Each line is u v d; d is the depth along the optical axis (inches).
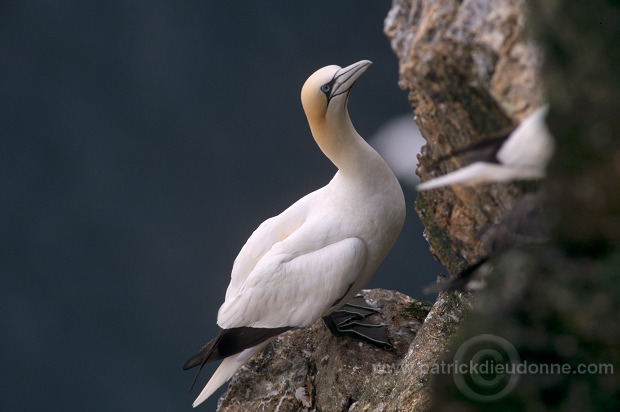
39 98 1625.2
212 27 1706.4
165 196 1504.7
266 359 549.0
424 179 411.2
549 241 283.6
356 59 1646.2
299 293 495.8
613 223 263.4
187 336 1347.2
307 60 1669.5
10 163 1537.9
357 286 518.6
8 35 1706.4
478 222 382.6
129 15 1731.1
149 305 1385.3
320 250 498.0
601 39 260.2
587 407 267.0
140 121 1595.7
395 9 357.4
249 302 503.8
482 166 279.3
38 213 1480.1
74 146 1566.2
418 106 371.2
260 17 1713.8
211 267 1423.5
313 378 529.0
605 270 264.7
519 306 288.5
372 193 497.0
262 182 1519.4
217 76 1653.5
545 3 277.6
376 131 1489.9
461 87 328.8
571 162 267.0
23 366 1302.9
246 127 1587.1
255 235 537.6
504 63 302.8
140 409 1261.1
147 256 1438.2
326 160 1545.3
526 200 303.1
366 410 459.8
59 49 1689.2
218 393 1270.9
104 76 1657.2
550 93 273.4
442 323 462.9
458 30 315.6
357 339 526.6
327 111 484.4
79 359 1317.7
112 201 1499.8
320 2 1726.1
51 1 1752.0
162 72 1660.9
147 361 1317.7
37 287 1400.1
